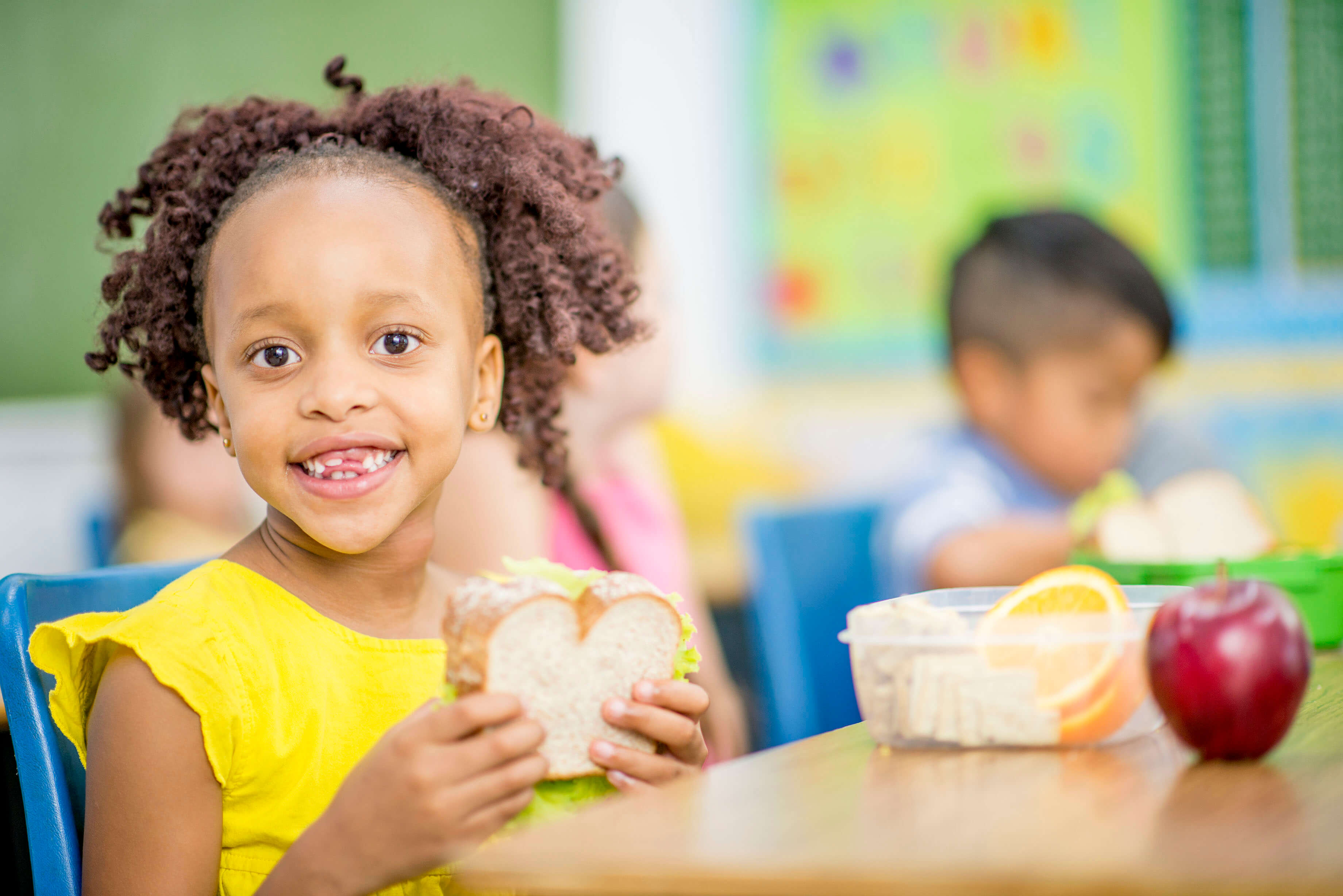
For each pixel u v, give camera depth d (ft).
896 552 7.59
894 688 2.29
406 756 2.16
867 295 10.66
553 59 11.23
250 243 2.98
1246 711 2.08
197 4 12.28
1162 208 10.36
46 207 12.66
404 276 3.03
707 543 10.50
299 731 2.95
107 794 2.72
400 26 11.67
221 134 3.52
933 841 1.64
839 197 10.71
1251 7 10.27
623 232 6.11
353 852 2.17
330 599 3.14
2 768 4.16
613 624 2.31
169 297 3.37
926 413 10.46
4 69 12.69
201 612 2.91
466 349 3.22
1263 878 1.45
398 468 2.99
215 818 2.83
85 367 12.67
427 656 3.17
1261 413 10.11
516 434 3.99
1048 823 1.72
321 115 3.65
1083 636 2.27
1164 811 1.79
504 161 3.50
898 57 10.59
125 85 12.50
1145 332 8.69
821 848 1.62
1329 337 10.12
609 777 2.27
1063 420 8.68
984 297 8.78
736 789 1.97
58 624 2.86
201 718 2.77
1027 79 10.43
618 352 4.22
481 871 1.59
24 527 12.31
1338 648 3.84
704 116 10.89
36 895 2.89
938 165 10.55
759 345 10.82
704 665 5.68
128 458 10.19
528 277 3.59
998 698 2.25
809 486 10.60
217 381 3.14
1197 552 4.32
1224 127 10.32
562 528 5.77
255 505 10.54
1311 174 10.23
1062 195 10.41
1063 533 7.63
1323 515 10.03
